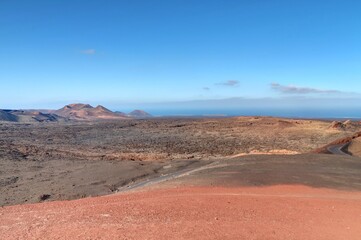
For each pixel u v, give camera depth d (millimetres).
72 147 63719
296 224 9992
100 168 35094
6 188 26531
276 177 17969
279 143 69188
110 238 8391
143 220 9836
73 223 9750
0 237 8891
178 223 9562
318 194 14844
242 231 9125
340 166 21406
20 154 47188
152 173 32562
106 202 13078
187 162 37906
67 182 28938
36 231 9211
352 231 9523
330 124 94250
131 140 79125
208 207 11422
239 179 17562
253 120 116062
